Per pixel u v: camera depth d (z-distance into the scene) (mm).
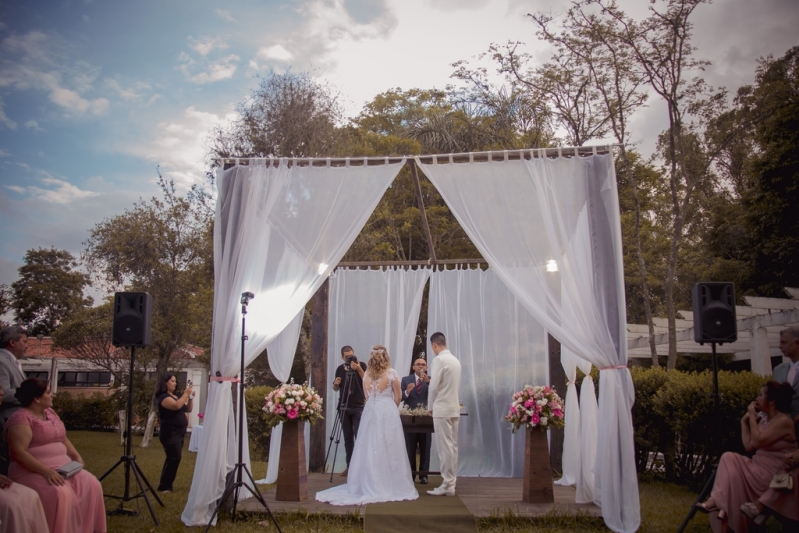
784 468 4406
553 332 5562
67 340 16203
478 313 9047
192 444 12359
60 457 4652
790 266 14273
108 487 7699
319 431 8523
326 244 5914
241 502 5902
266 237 5930
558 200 5762
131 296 5891
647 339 13250
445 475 6484
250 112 15617
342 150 15938
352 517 5535
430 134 16203
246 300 5453
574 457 7512
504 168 5914
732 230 16672
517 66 13945
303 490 6188
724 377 7887
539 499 6051
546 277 5680
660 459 9633
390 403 6516
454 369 6648
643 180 17672
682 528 4969
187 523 5332
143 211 15797
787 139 13672
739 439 7441
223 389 5586
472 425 8719
